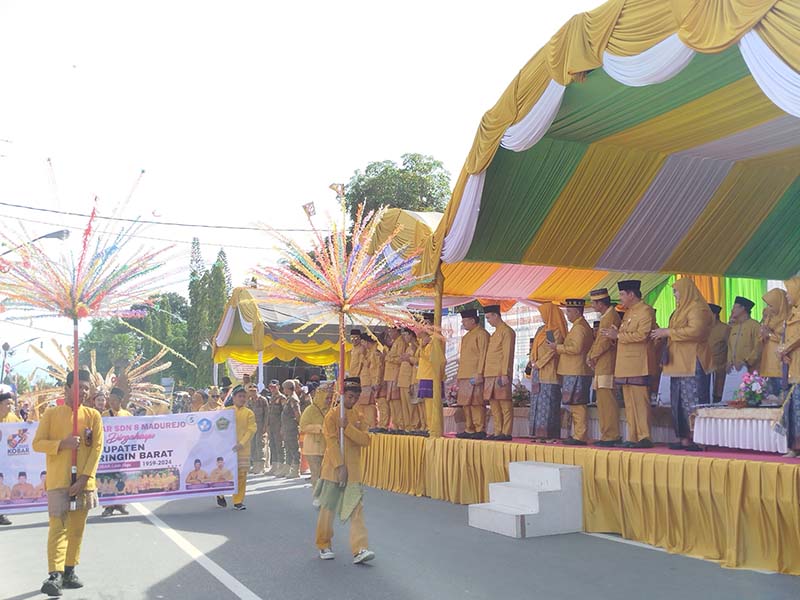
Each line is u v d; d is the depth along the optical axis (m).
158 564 7.76
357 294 8.01
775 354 9.10
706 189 11.74
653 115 9.27
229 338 22.52
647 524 8.15
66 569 6.86
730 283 16.11
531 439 11.78
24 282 6.64
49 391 8.23
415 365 13.95
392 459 13.30
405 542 8.55
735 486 7.14
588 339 10.77
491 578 6.83
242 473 11.67
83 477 6.79
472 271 15.04
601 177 11.07
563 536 8.67
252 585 6.80
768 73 6.00
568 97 8.82
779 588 6.24
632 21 7.22
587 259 12.52
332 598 6.33
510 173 10.80
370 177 27.81
